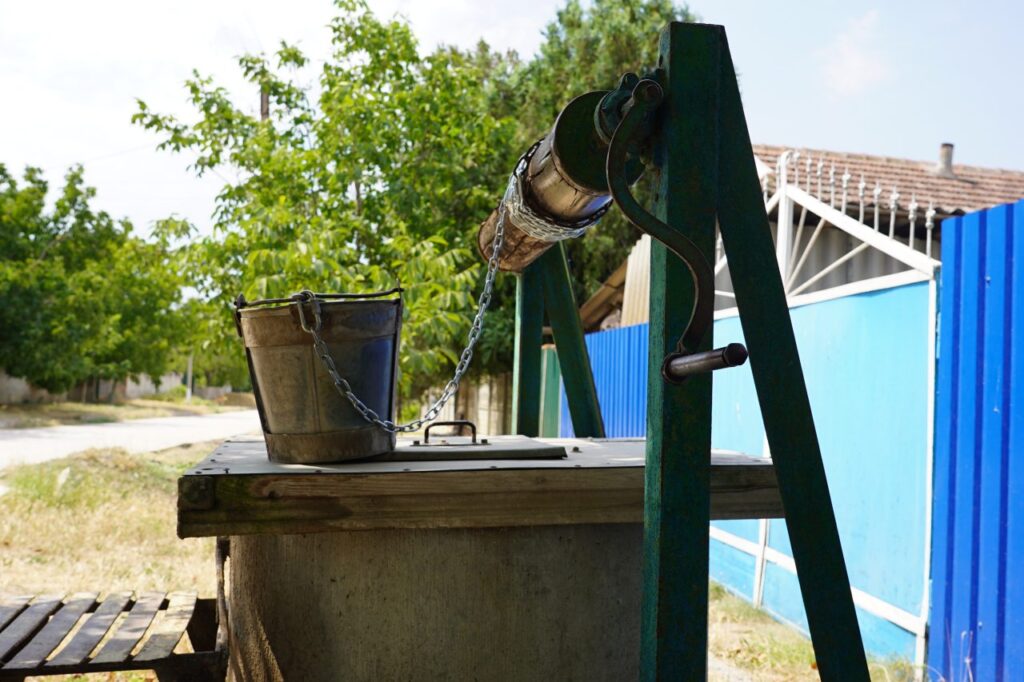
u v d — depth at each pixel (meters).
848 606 2.51
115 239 43.78
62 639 3.44
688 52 2.49
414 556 2.96
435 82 11.29
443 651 2.97
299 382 2.93
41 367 34.09
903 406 5.42
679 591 2.40
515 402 4.98
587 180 2.90
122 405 48.00
